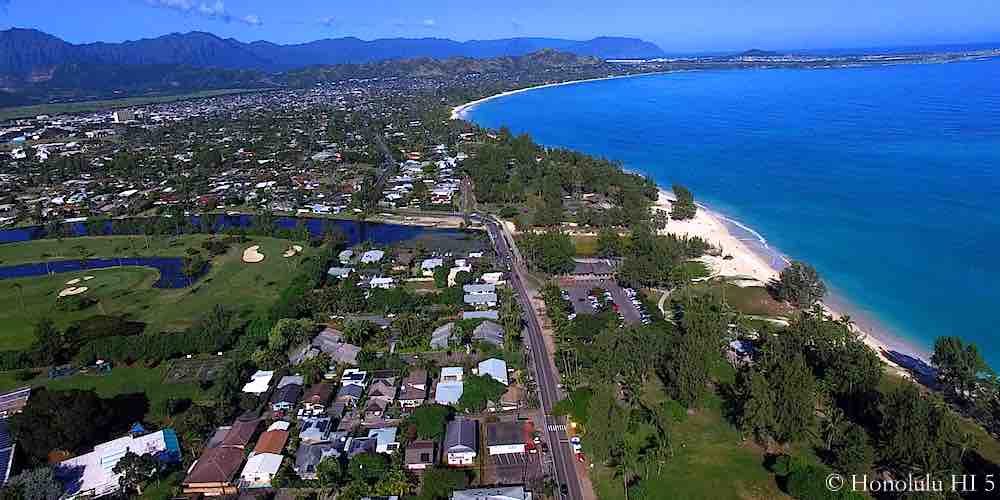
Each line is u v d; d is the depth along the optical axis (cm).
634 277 18762
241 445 11294
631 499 9950
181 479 10544
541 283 19475
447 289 17912
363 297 17500
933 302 18212
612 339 13550
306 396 12812
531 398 12738
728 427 11819
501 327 15775
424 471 10606
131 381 13938
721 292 18788
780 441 11219
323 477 10188
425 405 12219
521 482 10400
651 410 12200
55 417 11200
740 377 13212
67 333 15988
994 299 18200
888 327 16925
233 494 10325
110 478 10506
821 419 11950
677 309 17425
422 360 14475
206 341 14962
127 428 12281
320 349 14850
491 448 11106
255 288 19338
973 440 10881
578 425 11806
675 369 12700
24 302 18500
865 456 10012
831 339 13538
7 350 15475
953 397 13025
